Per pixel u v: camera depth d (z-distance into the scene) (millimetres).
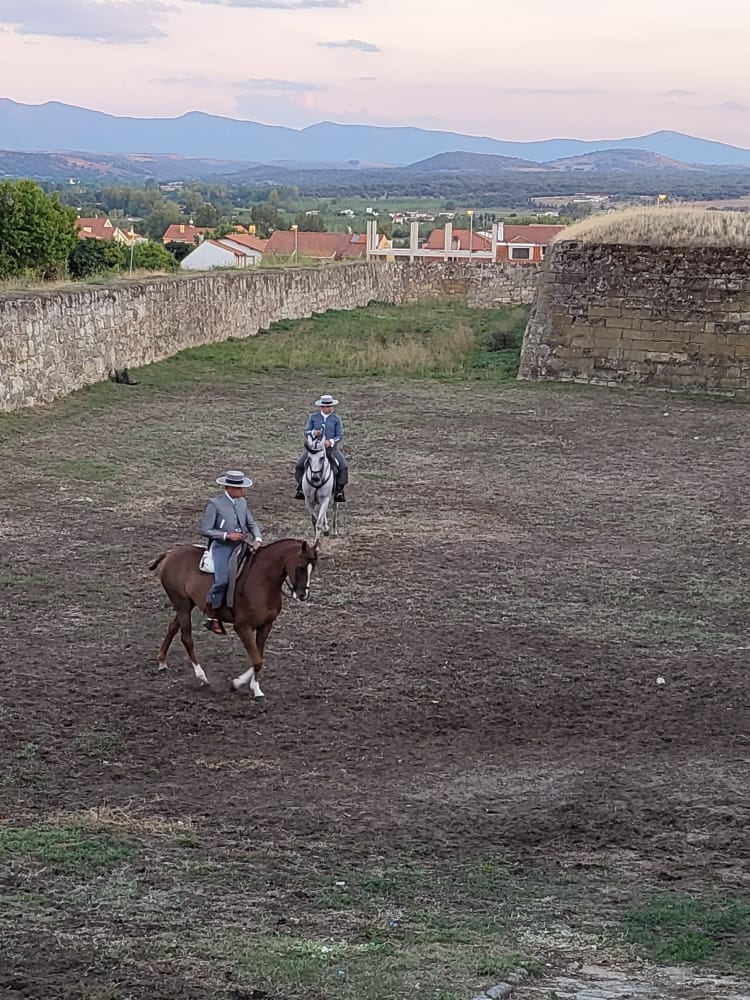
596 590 16719
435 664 13656
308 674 13227
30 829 8906
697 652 14344
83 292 31953
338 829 9359
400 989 5965
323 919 7367
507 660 13859
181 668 13250
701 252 35688
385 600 15938
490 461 25547
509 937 7145
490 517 20781
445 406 32406
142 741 11242
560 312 37156
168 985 5945
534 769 10938
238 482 12484
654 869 8711
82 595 15617
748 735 11922
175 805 9734
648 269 36188
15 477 22391
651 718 12336
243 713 12078
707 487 23484
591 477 24219
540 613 15625
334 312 49719
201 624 14680
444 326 46469
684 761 11211
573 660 13938
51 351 30172
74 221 47906
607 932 7328
